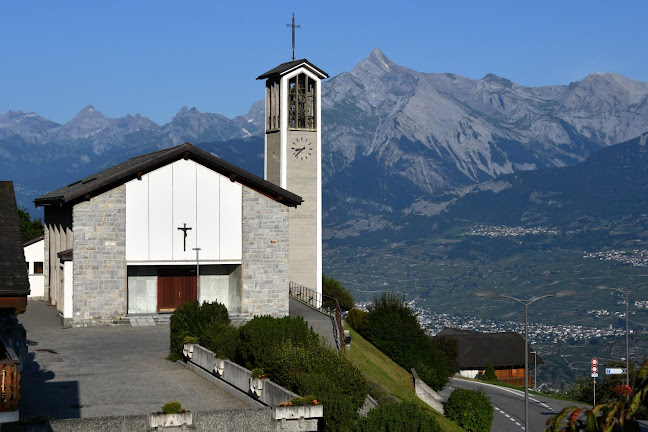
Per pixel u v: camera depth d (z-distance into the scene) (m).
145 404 26.95
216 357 29.94
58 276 49.47
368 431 25.91
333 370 27.41
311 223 57.88
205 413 22.83
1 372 17.86
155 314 46.06
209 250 46.41
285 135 57.88
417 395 50.59
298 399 23.75
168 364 34.00
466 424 48.59
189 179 45.91
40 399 27.56
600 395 72.25
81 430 21.53
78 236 43.78
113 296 44.44
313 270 57.84
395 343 54.25
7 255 18.44
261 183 46.81
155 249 45.28
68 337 40.50
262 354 28.25
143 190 45.06
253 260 47.16
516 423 58.00
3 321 28.06
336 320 47.44
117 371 32.44
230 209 46.72
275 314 47.59
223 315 35.03
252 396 26.86
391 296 56.56
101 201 44.22
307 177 58.12
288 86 59.31
